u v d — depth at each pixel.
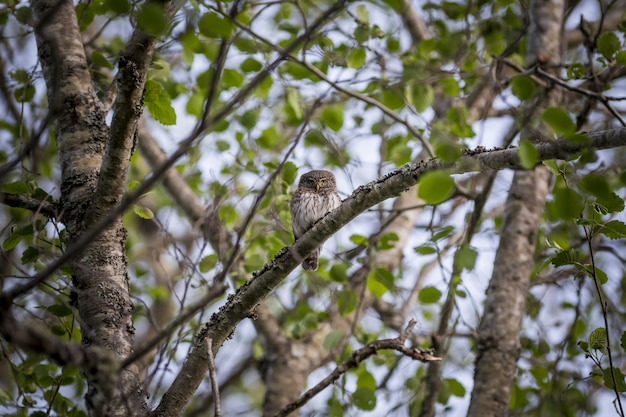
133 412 6.91
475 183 12.26
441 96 15.31
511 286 11.02
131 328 7.50
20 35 11.27
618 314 13.86
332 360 13.51
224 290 5.38
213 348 7.70
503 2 14.45
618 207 7.85
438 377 11.87
